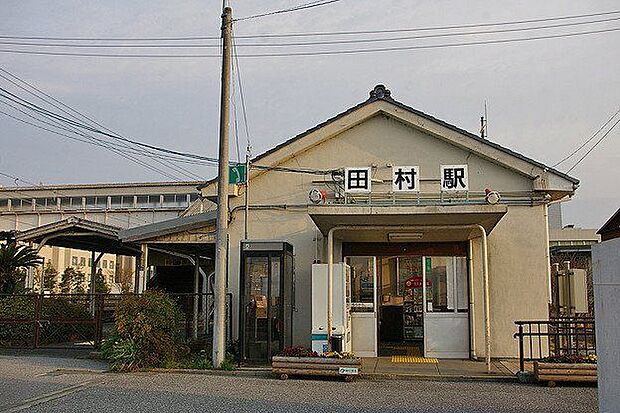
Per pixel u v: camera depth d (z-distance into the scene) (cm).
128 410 853
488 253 1423
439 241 1475
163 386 1056
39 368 1243
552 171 1409
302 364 1157
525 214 1429
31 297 1597
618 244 627
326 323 1272
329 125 1503
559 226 3103
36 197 4647
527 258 1416
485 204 1173
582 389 1055
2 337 1560
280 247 1321
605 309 658
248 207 1518
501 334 1402
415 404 915
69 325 1634
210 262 2222
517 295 1408
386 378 1171
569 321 1189
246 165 1507
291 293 1412
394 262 1538
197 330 1524
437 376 1163
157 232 1520
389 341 1570
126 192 4581
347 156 1509
